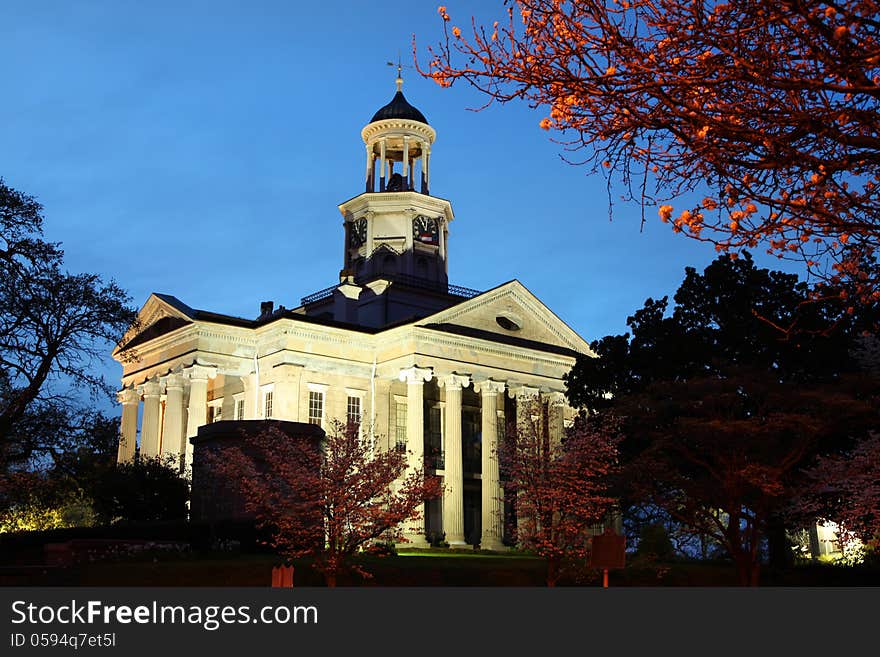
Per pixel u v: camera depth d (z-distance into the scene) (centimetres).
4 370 4128
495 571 3862
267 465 4106
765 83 1013
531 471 3953
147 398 6750
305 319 6341
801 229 1132
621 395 4444
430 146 8606
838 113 1024
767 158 1076
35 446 4178
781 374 4541
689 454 4022
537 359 7031
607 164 1133
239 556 3794
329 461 3381
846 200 1095
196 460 4462
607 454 3997
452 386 6525
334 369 6456
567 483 3803
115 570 3281
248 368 6488
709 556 6350
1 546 4334
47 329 4222
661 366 4778
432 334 6512
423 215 8138
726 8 1020
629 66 1062
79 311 4356
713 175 1120
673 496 4238
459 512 6297
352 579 3416
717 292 4775
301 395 6262
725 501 4022
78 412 4388
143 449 6631
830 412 3762
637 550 5453
